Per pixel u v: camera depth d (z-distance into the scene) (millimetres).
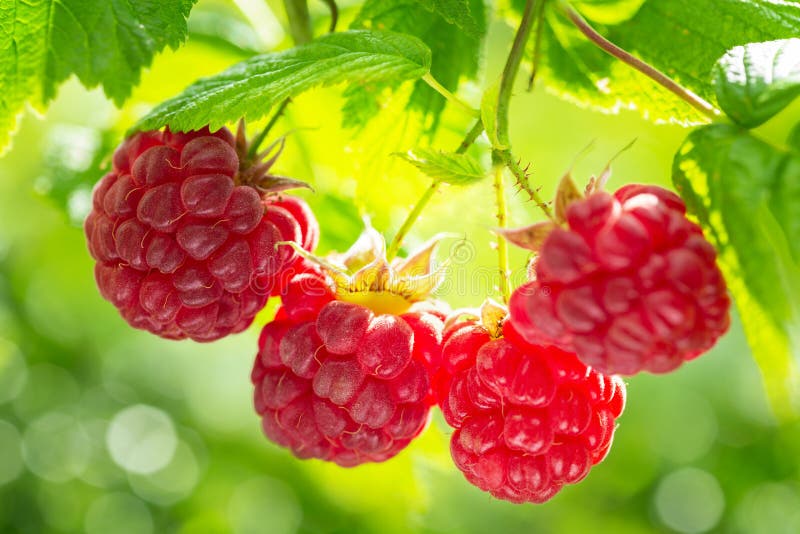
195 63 239
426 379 189
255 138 197
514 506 444
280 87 192
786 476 427
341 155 230
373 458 195
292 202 198
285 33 237
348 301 193
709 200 178
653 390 412
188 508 420
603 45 190
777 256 176
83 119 254
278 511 391
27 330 385
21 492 436
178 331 195
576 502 442
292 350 190
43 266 333
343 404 188
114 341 427
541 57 215
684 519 454
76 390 434
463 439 185
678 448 438
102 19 195
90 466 459
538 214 239
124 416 465
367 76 192
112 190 192
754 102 179
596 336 172
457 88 214
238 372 472
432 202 214
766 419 427
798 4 202
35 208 307
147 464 469
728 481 439
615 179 322
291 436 194
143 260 190
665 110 210
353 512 331
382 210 219
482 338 186
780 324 177
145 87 240
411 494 272
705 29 205
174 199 189
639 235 170
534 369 182
